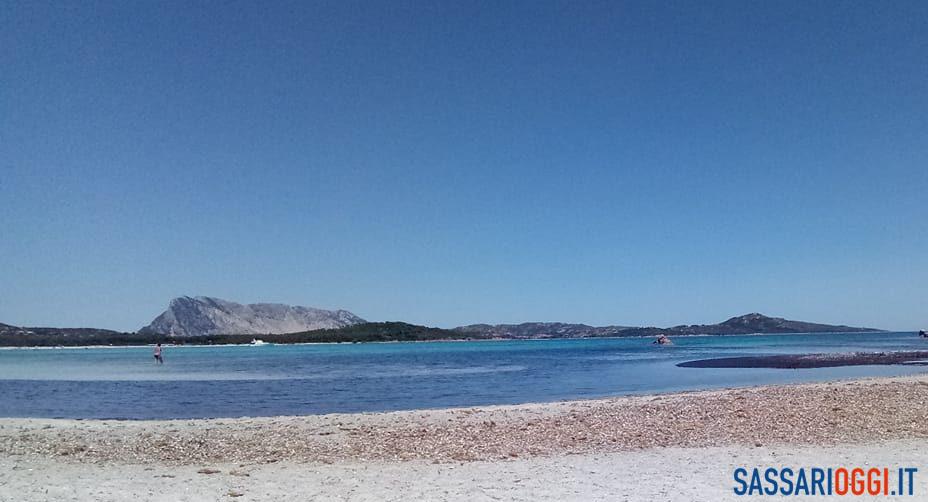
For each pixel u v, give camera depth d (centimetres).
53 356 11319
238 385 3900
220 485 1090
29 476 1184
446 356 9712
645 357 7756
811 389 2470
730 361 6053
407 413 2133
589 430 1664
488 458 1334
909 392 2273
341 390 3522
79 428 1839
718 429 1634
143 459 1366
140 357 10488
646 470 1177
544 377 4434
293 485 1084
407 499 977
